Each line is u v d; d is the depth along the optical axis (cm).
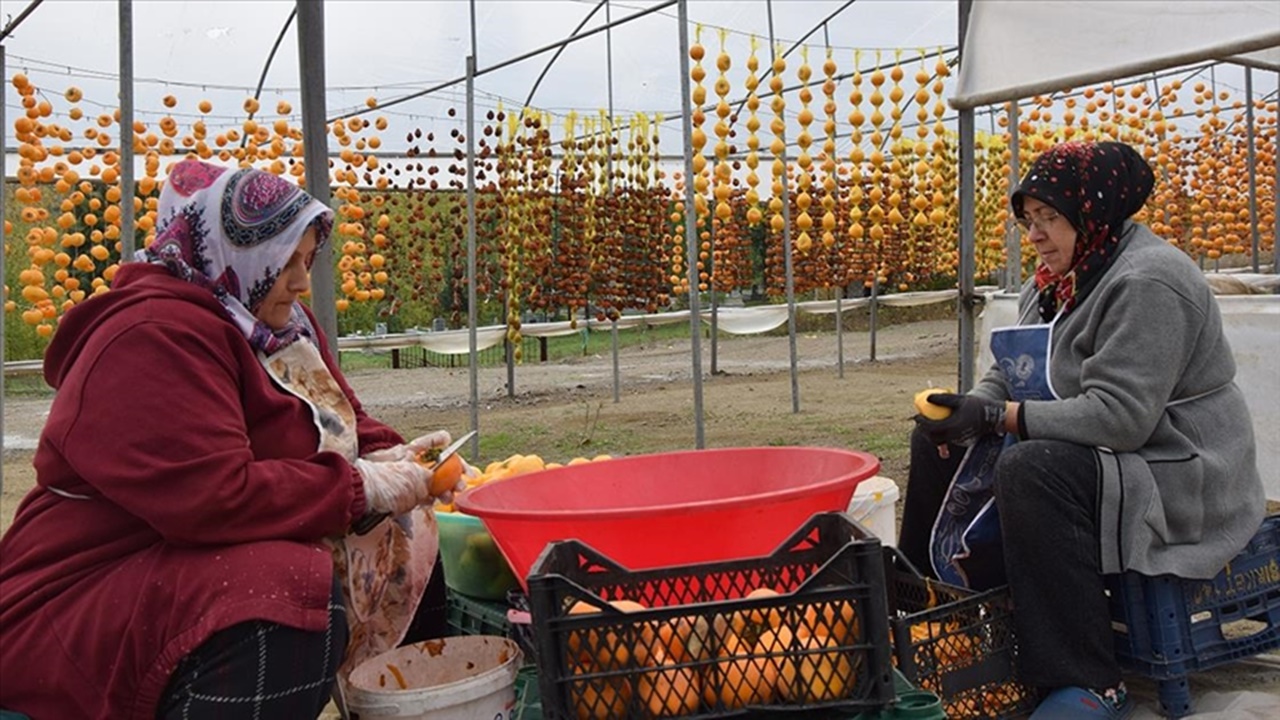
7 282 1193
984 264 1339
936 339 1705
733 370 1377
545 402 1107
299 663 204
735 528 226
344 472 221
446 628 301
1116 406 260
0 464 695
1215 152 1302
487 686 222
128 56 473
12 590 212
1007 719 263
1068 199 277
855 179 851
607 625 193
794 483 283
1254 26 350
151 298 214
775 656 196
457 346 1144
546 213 990
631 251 997
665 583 222
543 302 1003
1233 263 1544
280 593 202
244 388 224
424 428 945
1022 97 425
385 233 1064
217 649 200
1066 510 258
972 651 258
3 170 685
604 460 293
